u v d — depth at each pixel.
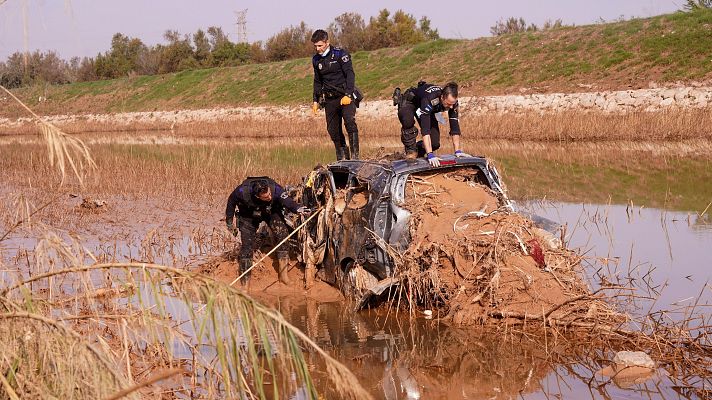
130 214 13.11
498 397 5.04
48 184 16.78
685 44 32.72
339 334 6.58
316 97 10.47
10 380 3.70
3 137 44.59
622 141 24.47
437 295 6.97
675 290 7.32
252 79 52.03
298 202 8.98
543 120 27.41
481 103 34.84
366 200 7.74
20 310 3.75
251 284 8.53
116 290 5.44
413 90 8.53
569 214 11.79
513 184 15.45
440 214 7.29
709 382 5.15
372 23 56.34
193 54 64.94
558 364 5.64
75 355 3.51
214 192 15.59
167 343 3.84
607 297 6.69
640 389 5.09
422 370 5.61
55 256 4.68
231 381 3.97
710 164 17.58
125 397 3.40
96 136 44.12
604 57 34.84
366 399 3.27
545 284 6.66
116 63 65.31
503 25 53.06
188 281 3.63
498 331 6.43
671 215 11.39
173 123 47.69
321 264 8.31
